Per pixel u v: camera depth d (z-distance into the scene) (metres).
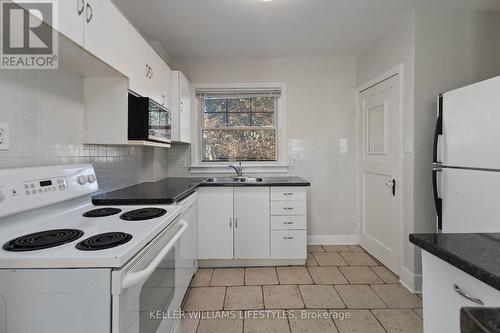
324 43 2.75
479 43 2.13
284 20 2.27
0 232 1.01
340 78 3.14
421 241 0.86
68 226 1.15
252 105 3.24
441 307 0.82
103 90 1.65
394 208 2.39
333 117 3.16
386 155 2.53
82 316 0.78
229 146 3.26
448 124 1.73
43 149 1.34
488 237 0.88
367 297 2.02
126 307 0.84
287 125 3.17
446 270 0.80
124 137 1.65
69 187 1.34
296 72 3.15
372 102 2.78
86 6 1.18
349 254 2.87
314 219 3.18
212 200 2.54
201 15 2.18
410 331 1.63
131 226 1.14
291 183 2.52
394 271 2.39
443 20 2.11
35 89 1.28
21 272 0.78
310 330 1.64
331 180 3.18
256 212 2.55
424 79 2.10
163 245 1.19
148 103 1.74
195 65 3.15
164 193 1.87
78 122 1.60
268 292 2.09
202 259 2.58
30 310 0.78
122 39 1.53
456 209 1.66
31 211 1.14
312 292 2.09
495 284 0.59
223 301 1.97
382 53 2.57
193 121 3.19
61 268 0.78
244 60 3.15
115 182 2.07
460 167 1.63
